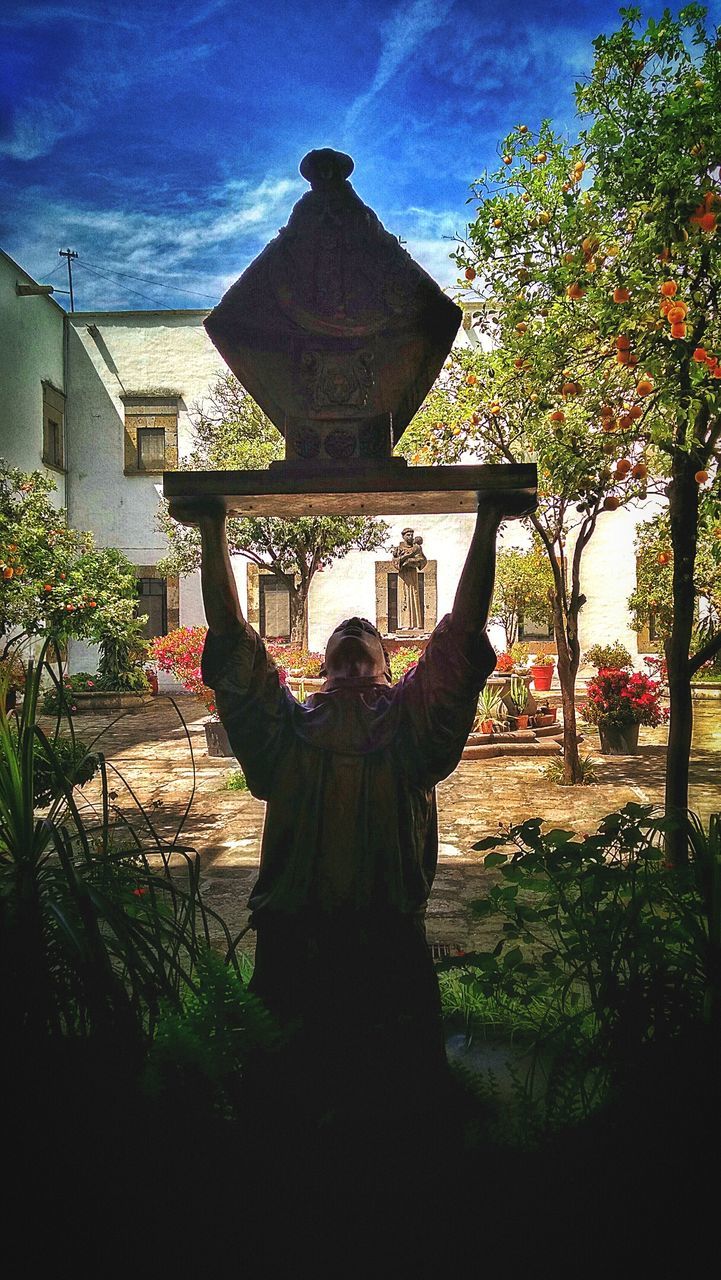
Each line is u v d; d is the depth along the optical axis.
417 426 7.50
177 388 20.44
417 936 2.48
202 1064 2.10
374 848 2.44
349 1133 2.33
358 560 19.47
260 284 2.42
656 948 2.27
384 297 2.39
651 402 3.93
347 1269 1.94
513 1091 2.64
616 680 11.19
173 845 2.59
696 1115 2.08
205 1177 2.03
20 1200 1.92
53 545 9.69
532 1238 2.00
